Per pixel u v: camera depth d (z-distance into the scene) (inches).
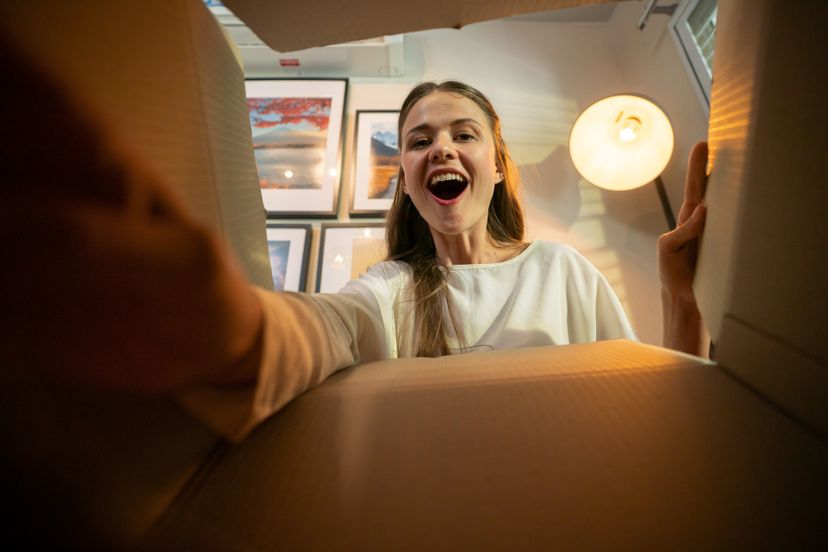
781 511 5.2
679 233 15.5
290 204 65.6
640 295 61.9
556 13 79.4
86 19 5.9
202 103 9.5
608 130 56.9
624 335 26.2
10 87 3.5
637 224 66.4
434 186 30.8
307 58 72.4
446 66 76.9
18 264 3.7
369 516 5.6
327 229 63.9
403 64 75.4
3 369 4.7
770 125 9.2
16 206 3.6
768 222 8.9
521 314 25.1
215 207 9.4
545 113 73.9
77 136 3.8
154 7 8.1
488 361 11.7
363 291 25.0
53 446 5.0
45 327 4.0
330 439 7.3
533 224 66.6
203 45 10.2
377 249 62.7
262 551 5.1
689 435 6.7
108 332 4.3
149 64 7.5
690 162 15.3
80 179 3.8
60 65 4.2
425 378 10.1
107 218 3.9
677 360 9.8
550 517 5.4
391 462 6.6
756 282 8.9
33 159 3.6
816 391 6.7
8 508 4.5
